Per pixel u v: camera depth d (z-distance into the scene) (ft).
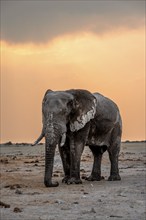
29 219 43.73
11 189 63.57
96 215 45.57
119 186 66.13
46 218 44.06
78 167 70.49
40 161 113.60
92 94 73.51
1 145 211.00
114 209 48.55
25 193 59.82
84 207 49.55
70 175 70.38
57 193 59.52
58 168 97.45
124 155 136.98
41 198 55.52
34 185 67.72
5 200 54.29
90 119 72.38
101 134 75.10
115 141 76.89
